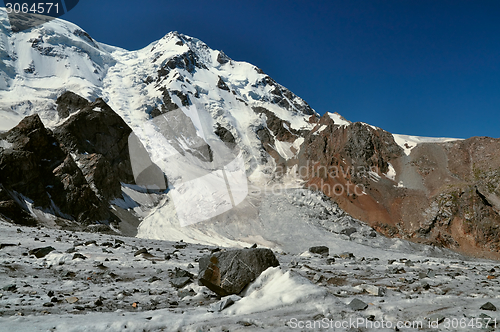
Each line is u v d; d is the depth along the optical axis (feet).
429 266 42.86
